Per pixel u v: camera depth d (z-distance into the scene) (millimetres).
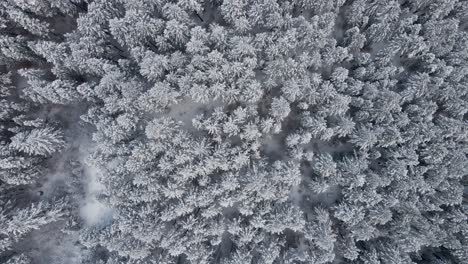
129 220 18656
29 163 19750
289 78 20094
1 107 19234
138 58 19703
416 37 20078
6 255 20344
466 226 19875
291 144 19766
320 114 20219
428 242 19531
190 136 19672
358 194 19141
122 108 19172
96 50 19391
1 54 19797
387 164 20188
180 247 18312
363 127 19750
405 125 20141
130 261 18922
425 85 20062
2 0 19156
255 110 19750
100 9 19344
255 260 19766
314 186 19719
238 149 19328
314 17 19766
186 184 19391
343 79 19828
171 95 18984
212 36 19094
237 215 20172
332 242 18344
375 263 18953
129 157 18938
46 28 19984
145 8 19562
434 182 20047
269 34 19984
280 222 18344
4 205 19609
